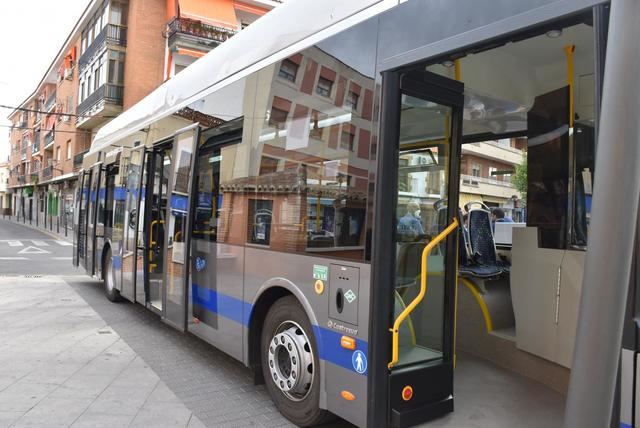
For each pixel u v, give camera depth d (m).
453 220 3.40
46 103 47.72
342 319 3.27
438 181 3.32
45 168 47.34
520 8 2.36
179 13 24.31
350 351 3.19
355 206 3.19
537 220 4.26
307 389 3.72
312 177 3.62
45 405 4.23
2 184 78.25
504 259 5.97
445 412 3.32
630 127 1.39
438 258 3.37
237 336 4.45
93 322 7.49
